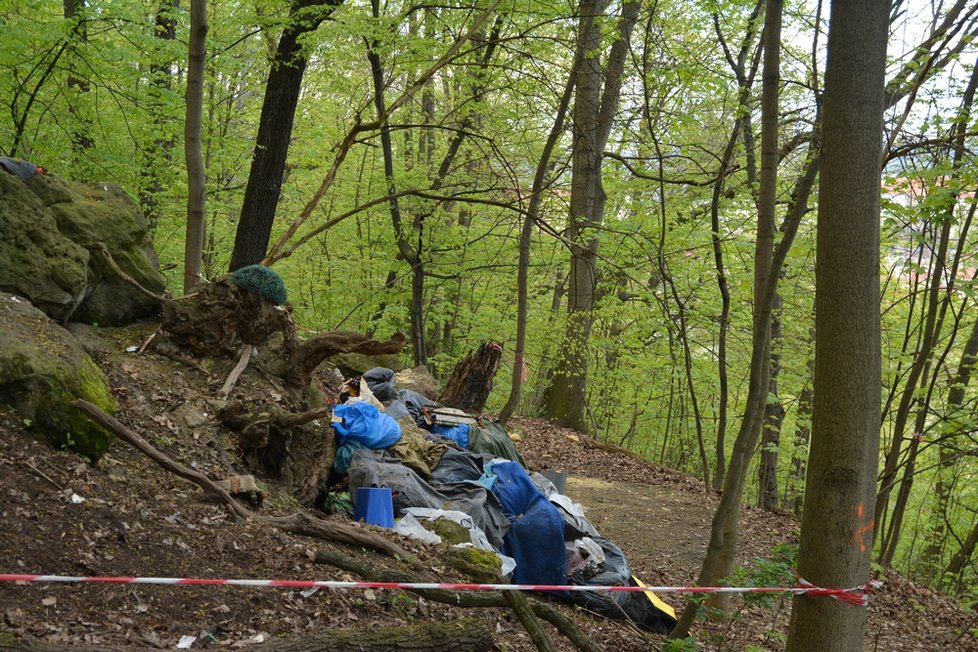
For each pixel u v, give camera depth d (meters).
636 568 9.09
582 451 14.70
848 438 3.76
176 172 12.53
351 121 16.97
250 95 16.83
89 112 11.01
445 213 15.02
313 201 8.02
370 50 11.88
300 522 5.39
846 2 3.72
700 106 11.61
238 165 14.78
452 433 8.55
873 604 9.38
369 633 4.16
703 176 14.67
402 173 14.30
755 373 5.85
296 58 9.87
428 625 4.38
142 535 4.62
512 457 8.76
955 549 15.38
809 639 3.85
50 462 4.84
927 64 7.00
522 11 10.29
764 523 11.95
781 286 12.52
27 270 6.32
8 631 3.44
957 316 10.11
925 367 11.27
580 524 7.45
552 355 17.27
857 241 3.72
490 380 10.95
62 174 11.13
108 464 5.17
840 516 3.79
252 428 6.29
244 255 9.80
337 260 17.20
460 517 6.59
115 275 7.27
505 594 4.86
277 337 7.32
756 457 22.03
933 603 10.02
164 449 5.82
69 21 9.66
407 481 6.75
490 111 12.06
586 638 5.23
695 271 13.75
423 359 15.57
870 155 3.72
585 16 8.45
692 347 17.12
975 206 9.88
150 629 3.88
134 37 10.45
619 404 21.16
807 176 5.57
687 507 11.88
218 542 4.84
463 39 7.70
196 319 7.06
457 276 16.23
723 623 7.19
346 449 6.85
